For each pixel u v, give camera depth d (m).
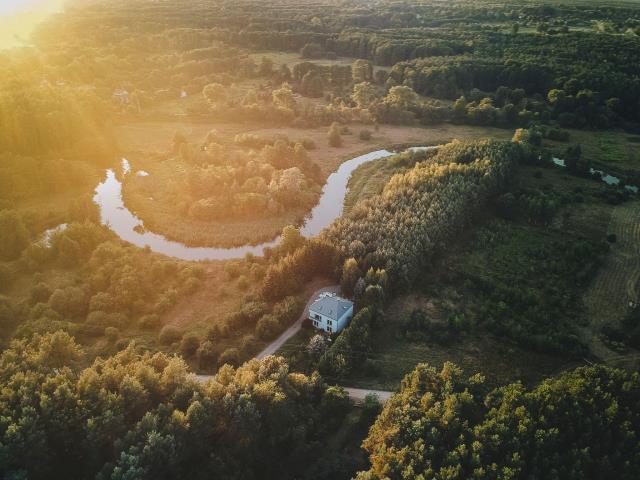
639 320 117.81
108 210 175.88
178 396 85.75
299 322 121.00
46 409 76.00
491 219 162.75
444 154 186.12
